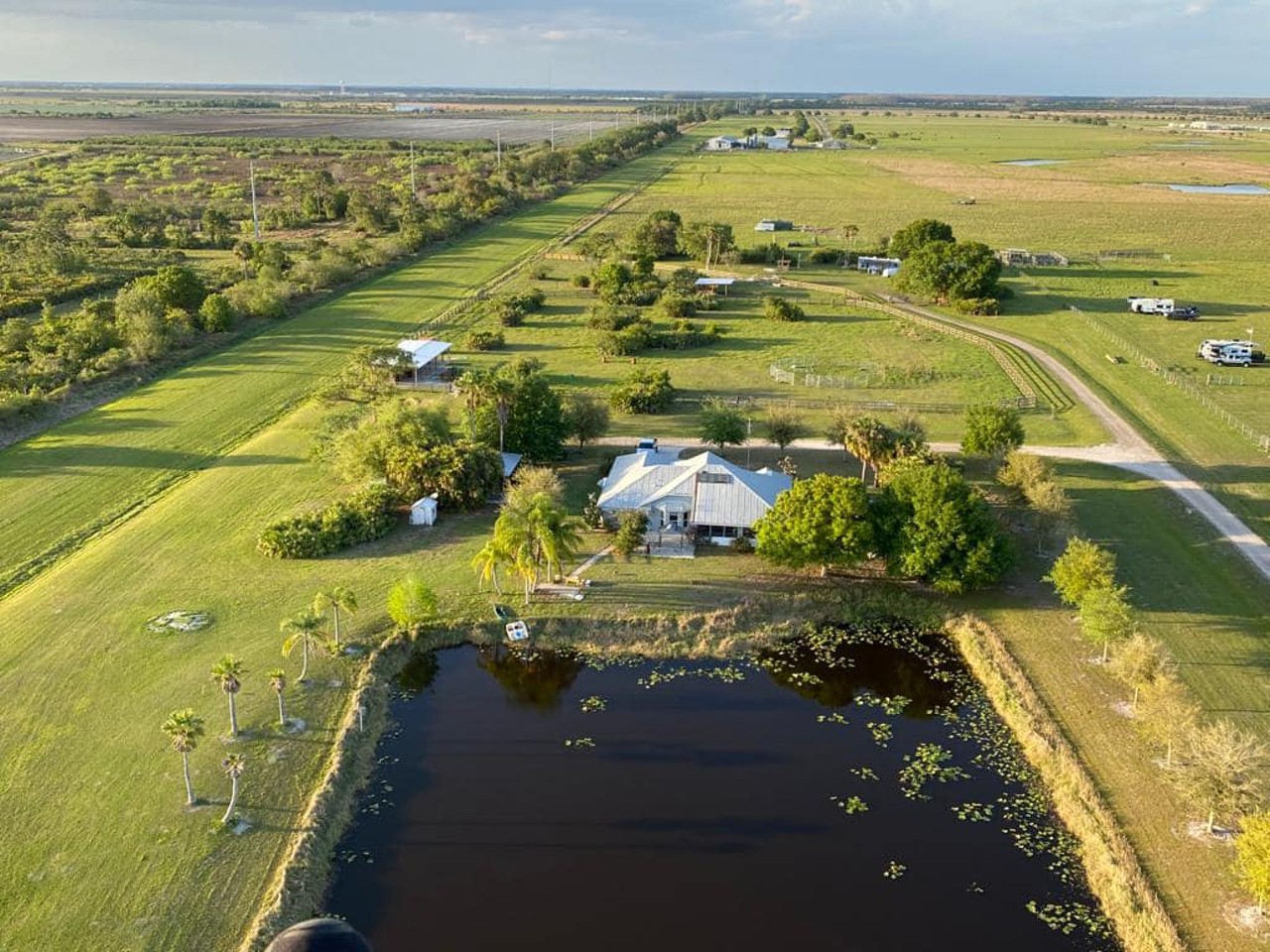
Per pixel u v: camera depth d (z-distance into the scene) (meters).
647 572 70.12
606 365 118.06
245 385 109.50
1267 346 124.69
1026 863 45.47
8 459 88.06
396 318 137.50
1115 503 79.75
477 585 68.00
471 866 44.78
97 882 41.59
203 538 73.31
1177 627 61.91
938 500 65.94
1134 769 50.03
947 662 62.25
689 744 54.25
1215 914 40.84
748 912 42.31
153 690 54.84
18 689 54.38
